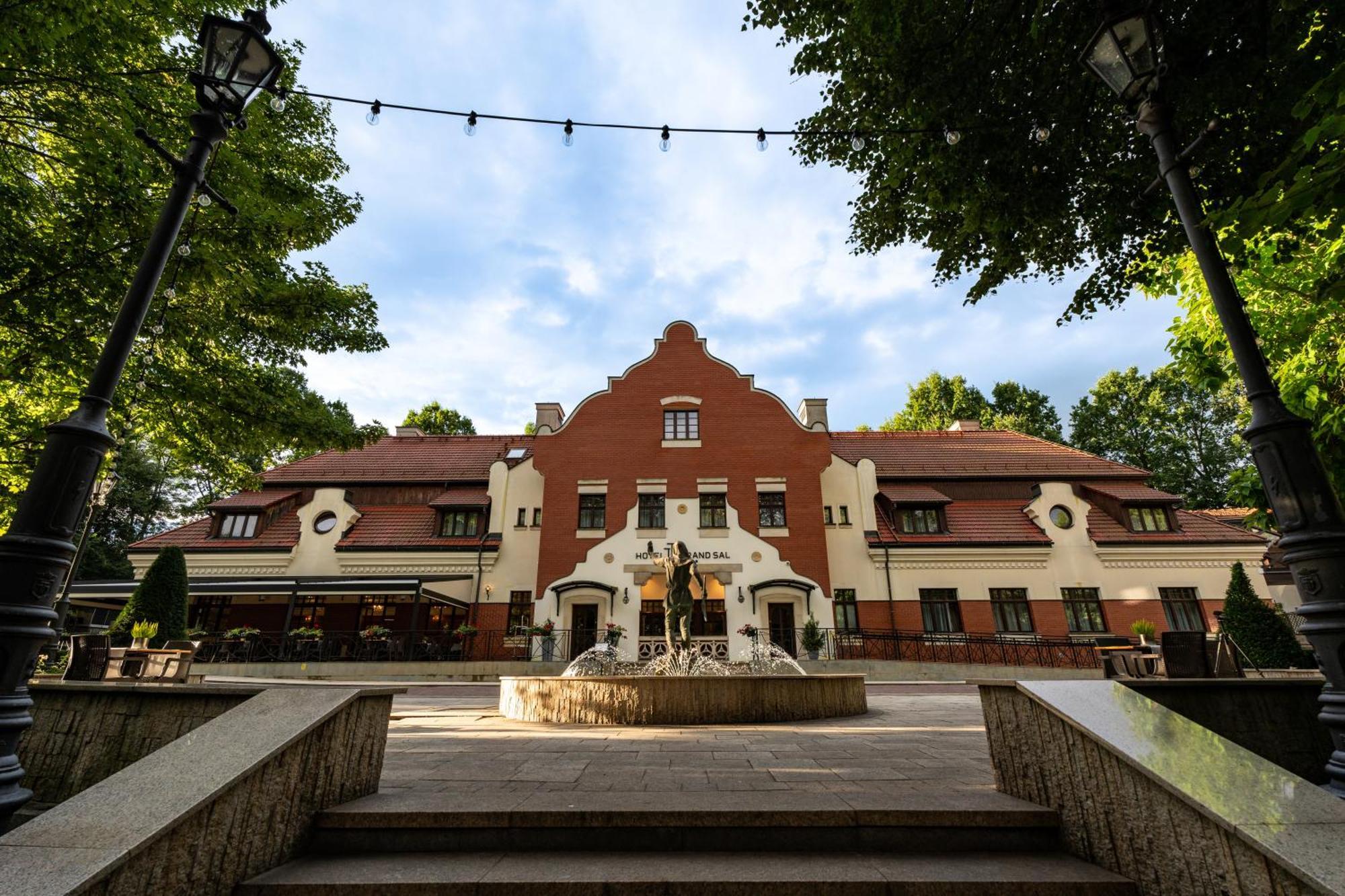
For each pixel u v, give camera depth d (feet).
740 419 83.10
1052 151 24.68
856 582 77.25
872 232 29.99
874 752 19.16
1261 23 19.15
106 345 12.85
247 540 79.05
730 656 71.51
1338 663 10.59
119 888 7.92
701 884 9.72
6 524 37.06
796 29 25.16
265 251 34.71
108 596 65.00
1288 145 20.88
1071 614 74.02
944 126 24.39
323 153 40.29
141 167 26.61
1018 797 12.55
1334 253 22.26
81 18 23.15
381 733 14.05
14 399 36.24
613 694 29.01
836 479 82.38
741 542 77.00
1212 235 13.34
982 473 88.33
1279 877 7.63
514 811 11.52
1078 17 21.79
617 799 12.41
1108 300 28.35
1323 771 16.48
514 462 85.61
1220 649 28.99
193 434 37.27
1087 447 139.23
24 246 25.75
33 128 28.12
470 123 22.11
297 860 10.97
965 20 22.47
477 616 76.74
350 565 78.38
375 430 41.16
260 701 12.55
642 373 85.76
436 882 9.80
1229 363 27.61
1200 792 8.82
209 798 9.30
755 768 16.40
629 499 79.51
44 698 17.83
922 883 9.70
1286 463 11.59
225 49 15.24
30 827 8.55
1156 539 75.36
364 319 41.16
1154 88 14.66
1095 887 9.71
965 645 71.26
